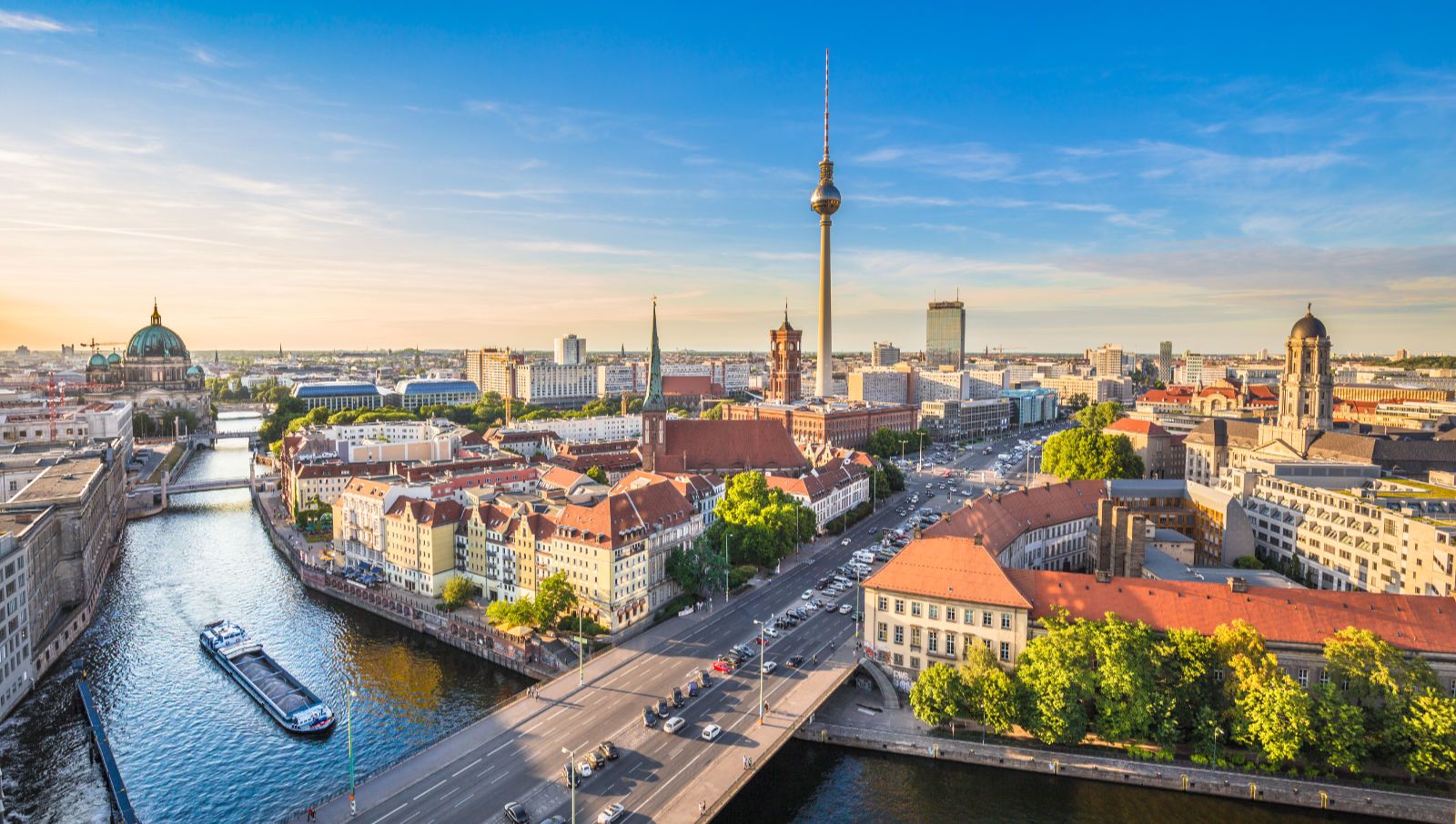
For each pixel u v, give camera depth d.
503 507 193.62
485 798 103.75
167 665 157.50
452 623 168.62
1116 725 112.06
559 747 116.19
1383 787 106.56
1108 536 157.12
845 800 111.06
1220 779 108.94
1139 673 112.31
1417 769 102.50
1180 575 157.00
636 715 125.75
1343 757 104.44
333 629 176.00
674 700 128.00
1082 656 115.06
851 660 144.75
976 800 110.62
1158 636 119.81
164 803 113.06
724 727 121.69
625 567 168.75
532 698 131.75
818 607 175.88
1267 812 106.00
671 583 186.62
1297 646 115.25
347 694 140.38
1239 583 123.06
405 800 103.31
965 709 121.88
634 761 112.12
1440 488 194.12
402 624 178.88
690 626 165.50
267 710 138.38
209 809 111.56
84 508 182.50
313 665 157.25
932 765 118.00
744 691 133.38
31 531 153.00
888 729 124.44
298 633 173.75
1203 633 119.12
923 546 139.12
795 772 117.12
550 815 99.81
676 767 110.69
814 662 144.88
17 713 138.38
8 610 139.75
